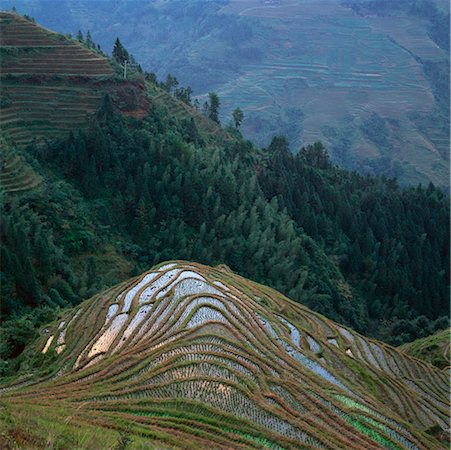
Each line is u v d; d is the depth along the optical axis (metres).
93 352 38.69
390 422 33.62
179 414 29.59
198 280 46.62
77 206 66.81
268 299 48.56
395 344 71.69
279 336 41.12
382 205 94.19
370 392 38.53
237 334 39.38
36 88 83.12
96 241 65.06
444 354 55.19
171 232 68.31
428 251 87.81
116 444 21.53
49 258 56.88
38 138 76.31
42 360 39.38
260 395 32.75
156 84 112.88
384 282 81.56
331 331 47.06
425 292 82.94
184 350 36.59
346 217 89.69
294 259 73.94
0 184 62.38
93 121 76.88
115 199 70.31
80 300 56.62
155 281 46.69
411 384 42.59
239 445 27.34
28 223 58.47
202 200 72.25
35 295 52.62
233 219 71.88
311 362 39.12
